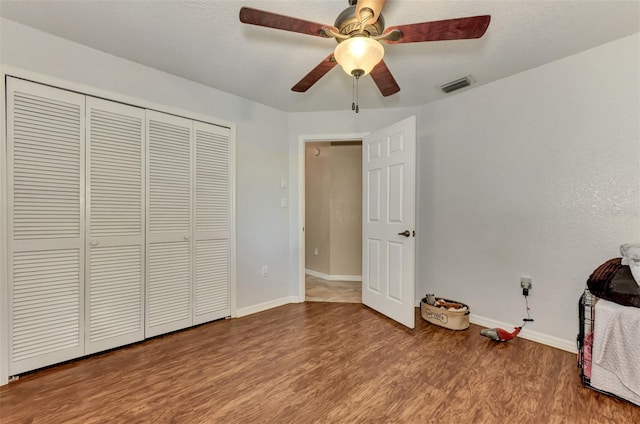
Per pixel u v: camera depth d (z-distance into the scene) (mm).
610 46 1992
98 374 1882
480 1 1575
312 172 5070
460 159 2848
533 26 1803
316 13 1693
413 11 1650
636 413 1516
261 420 1470
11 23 1806
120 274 2258
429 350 2211
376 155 3104
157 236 2439
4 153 1791
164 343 2338
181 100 2559
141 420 1466
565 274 2207
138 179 2334
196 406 1573
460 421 1462
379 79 1812
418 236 3211
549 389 1722
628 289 1620
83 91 2068
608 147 2016
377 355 2135
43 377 1842
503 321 2545
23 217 1857
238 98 2959
